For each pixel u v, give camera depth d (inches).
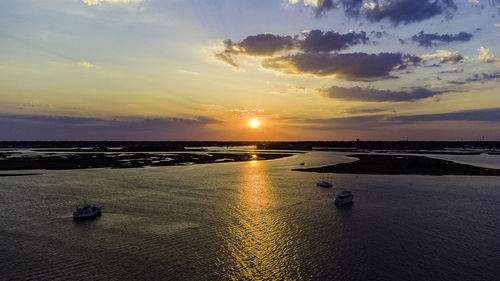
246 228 1771.7
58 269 1243.8
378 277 1192.8
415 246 1508.4
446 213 2103.8
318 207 2262.6
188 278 1183.6
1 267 1258.0
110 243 1529.3
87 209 1957.4
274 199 2519.7
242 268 1270.9
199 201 2432.3
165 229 1745.8
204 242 1551.4
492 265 1299.2
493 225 1841.8
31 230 1715.1
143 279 1169.4
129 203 2347.4
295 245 1520.7
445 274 1218.0
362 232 1710.1
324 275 1213.1
